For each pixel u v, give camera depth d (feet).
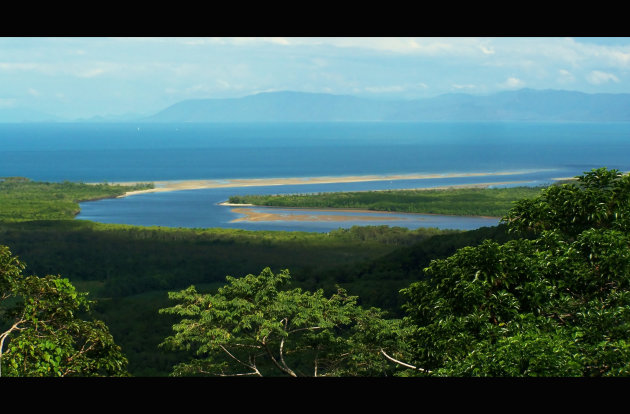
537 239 23.66
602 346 17.75
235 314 33.14
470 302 21.11
